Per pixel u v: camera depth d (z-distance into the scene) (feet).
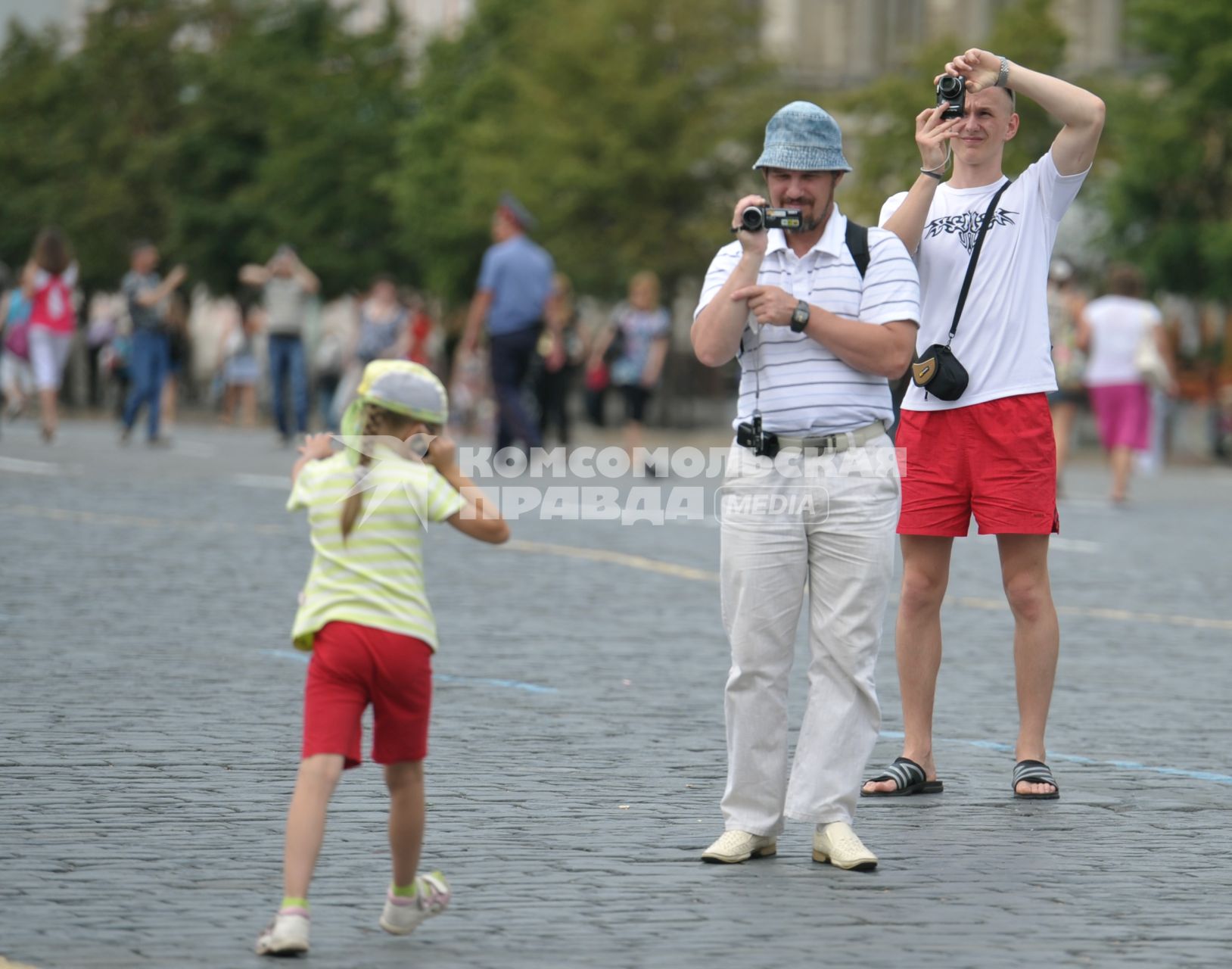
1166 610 128.47
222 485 192.44
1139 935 55.67
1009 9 398.62
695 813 69.92
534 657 102.99
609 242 416.67
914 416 78.18
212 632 106.93
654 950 53.36
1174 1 346.95
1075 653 110.83
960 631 117.70
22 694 87.92
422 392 55.42
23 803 68.23
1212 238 339.98
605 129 413.59
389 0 492.95
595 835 66.44
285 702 88.28
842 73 523.29
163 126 521.24
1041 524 76.23
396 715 54.49
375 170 470.39
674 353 476.13
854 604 64.49
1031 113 383.24
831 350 64.08
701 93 416.87
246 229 480.64
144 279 255.09
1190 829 69.56
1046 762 80.64
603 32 414.62
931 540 76.84
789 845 67.10
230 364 386.32
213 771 73.92
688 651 106.52
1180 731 88.33
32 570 128.57
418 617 54.80
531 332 218.38
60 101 533.14
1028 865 63.93
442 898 54.80
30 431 286.46
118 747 77.71
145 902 56.75
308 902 55.67
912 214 70.49
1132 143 352.28
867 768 78.43
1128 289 213.46
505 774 75.41
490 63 459.73
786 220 63.46
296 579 128.98
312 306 479.41
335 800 70.33
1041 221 77.97
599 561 144.56
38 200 512.63
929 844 67.00
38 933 53.26
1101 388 213.66
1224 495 232.53
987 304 77.20
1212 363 358.64
